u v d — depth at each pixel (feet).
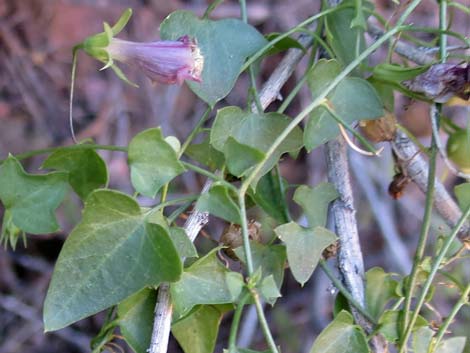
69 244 0.72
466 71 0.79
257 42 0.82
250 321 1.79
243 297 0.73
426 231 0.78
